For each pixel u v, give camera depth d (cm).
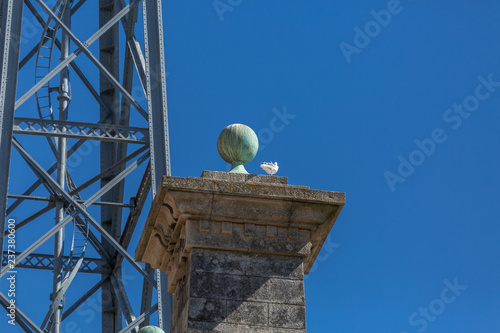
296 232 2023
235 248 1986
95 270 6375
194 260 1969
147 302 5703
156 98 5291
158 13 5425
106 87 6738
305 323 1930
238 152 2144
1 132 4872
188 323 1898
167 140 5191
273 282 1967
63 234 5847
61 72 6275
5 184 4806
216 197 2003
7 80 4981
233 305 1931
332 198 2028
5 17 5103
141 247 2255
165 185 1983
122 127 5316
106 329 6500
